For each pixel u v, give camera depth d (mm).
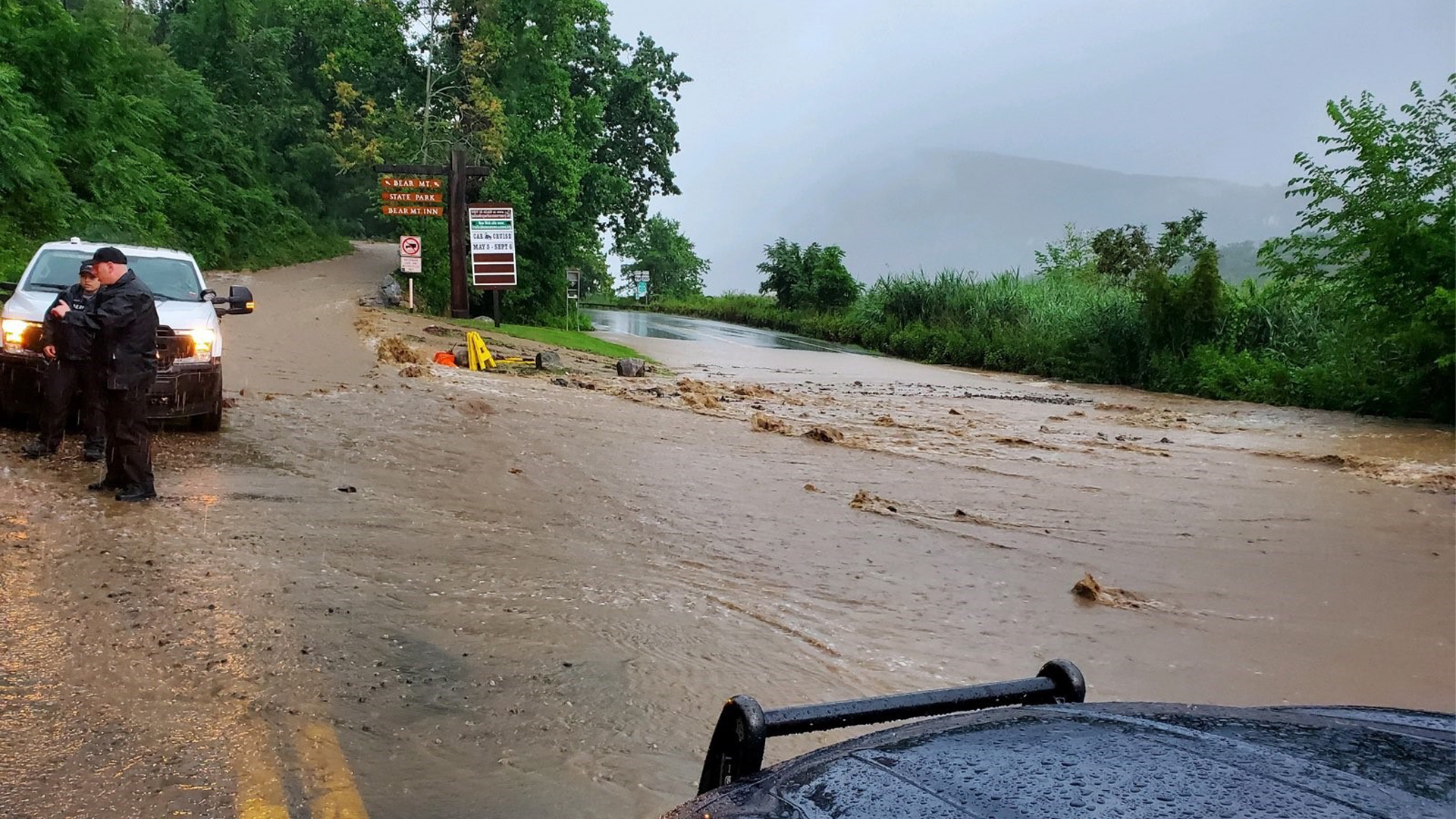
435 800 3631
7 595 5398
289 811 3475
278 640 5062
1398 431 18328
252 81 53719
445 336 24500
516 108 45531
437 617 5625
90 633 4973
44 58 29672
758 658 5434
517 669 4953
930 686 5234
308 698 4414
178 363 10352
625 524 8492
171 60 45156
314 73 54625
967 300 45281
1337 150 22562
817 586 7039
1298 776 1486
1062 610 6797
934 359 40062
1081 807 1417
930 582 7340
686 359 31516
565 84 47781
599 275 90562
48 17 30562
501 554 7180
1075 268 51250
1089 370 32062
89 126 31203
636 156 58125
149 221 32281
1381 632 6547
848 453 13242
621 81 56219
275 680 4574
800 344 45969
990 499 10633
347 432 11617
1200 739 1689
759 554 7832
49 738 3898
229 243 40969
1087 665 5754
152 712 4176
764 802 1677
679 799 3750
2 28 28594
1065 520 9750
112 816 3371
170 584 5793
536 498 9195
